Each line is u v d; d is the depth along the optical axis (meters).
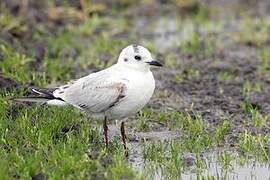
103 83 12.55
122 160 12.30
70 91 12.79
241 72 18.38
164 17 23.61
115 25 22.33
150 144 13.41
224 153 12.92
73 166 11.79
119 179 11.59
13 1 21.28
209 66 18.81
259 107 15.70
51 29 21.19
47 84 16.27
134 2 24.44
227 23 23.17
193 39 20.81
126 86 12.36
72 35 21.06
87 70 18.00
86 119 14.17
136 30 22.28
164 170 12.28
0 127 13.18
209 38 21.53
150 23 22.97
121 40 21.14
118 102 12.45
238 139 13.80
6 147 12.77
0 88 14.93
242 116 15.18
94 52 19.62
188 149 13.20
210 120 14.91
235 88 17.03
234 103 15.94
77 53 19.50
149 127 14.37
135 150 13.20
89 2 23.31
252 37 21.34
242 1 25.06
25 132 13.08
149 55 12.55
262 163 12.80
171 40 21.47
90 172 11.80
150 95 12.65
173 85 17.11
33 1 21.91
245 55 19.98
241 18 23.64
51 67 17.47
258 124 14.60
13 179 11.50
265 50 20.19
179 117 14.63
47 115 13.89
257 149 13.28
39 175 11.63
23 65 16.86
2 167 11.53
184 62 19.20
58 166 11.89
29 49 18.80
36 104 14.25
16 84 15.23
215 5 24.73
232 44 21.00
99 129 14.08
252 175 12.36
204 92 16.72
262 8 24.52
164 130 14.27
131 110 12.62
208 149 13.33
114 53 19.62
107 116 12.82
